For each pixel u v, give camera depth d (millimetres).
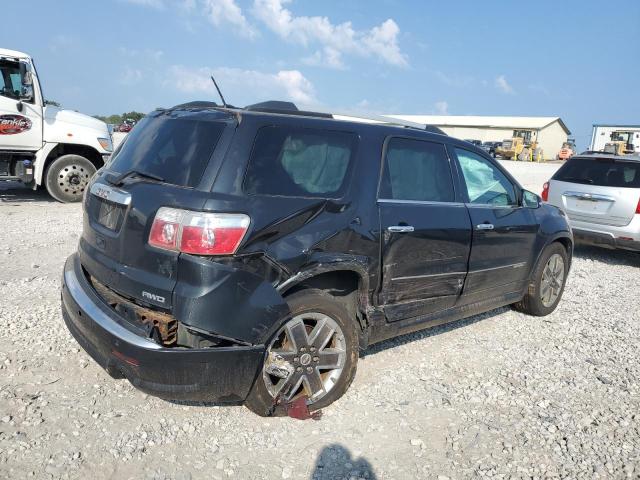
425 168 4461
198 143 3400
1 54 10156
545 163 55438
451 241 4496
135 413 3553
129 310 3330
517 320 5965
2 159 10750
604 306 6684
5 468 2934
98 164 11750
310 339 3596
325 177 3713
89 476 2943
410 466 3258
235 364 3195
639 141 47875
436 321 4652
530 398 4172
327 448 3357
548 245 5875
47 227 8758
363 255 3797
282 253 3344
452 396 4113
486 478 3191
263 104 3783
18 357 4133
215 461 3164
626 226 8781
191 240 3092
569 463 3377
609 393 4332
